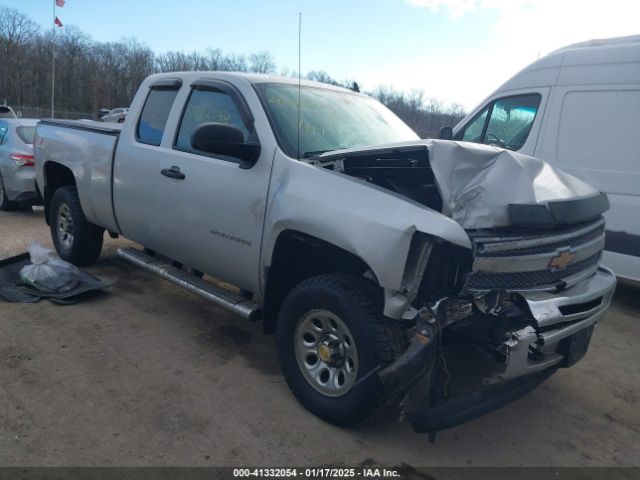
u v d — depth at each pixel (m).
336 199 3.10
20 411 3.21
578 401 3.83
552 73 6.29
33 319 4.52
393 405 2.97
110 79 58.94
